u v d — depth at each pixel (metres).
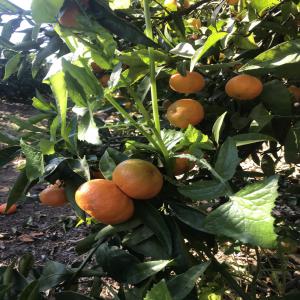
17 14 0.39
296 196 0.74
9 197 0.44
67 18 0.35
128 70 0.48
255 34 0.58
